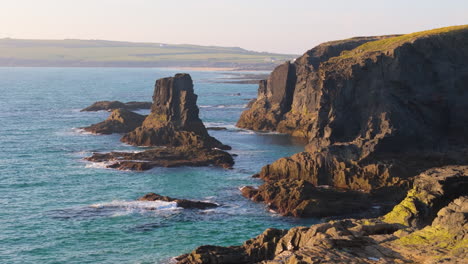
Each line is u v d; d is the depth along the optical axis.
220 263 51.41
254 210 78.19
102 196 85.00
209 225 71.62
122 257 61.00
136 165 103.81
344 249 38.78
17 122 173.00
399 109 105.38
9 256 61.09
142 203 80.44
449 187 59.56
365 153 95.50
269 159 116.31
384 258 36.91
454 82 110.44
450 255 36.12
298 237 47.12
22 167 105.25
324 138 111.62
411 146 103.50
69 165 107.25
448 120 110.19
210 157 111.12
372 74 109.94
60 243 65.06
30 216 74.75
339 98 111.06
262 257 50.97
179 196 85.62
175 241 65.88
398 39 128.38
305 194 78.75
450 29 121.25
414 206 56.81
